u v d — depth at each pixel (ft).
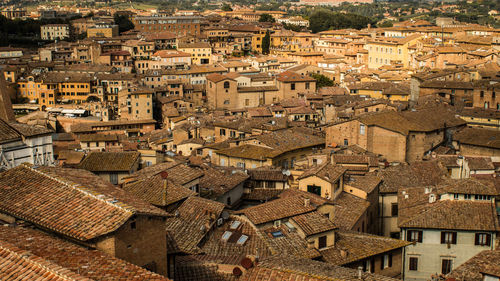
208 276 196.95
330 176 319.68
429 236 289.12
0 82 296.51
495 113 547.49
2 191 189.88
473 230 284.82
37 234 170.71
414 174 382.22
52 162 263.29
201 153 519.19
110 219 168.55
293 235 248.52
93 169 330.75
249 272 191.11
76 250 160.86
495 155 468.34
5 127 250.57
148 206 185.68
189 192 264.93
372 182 348.79
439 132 513.86
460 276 222.07
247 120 644.27
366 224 328.70
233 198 322.55
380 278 192.13
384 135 486.79
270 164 458.91
